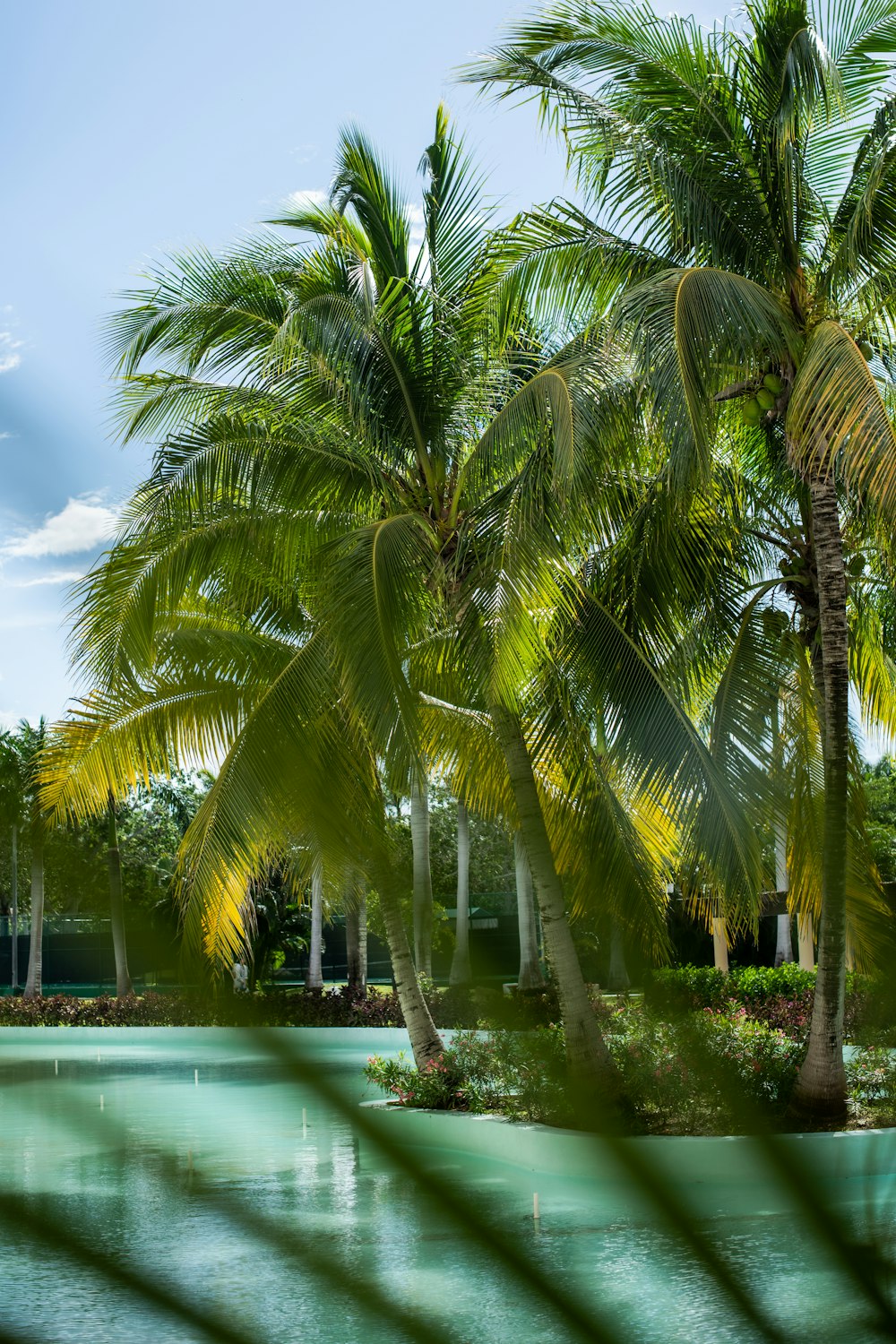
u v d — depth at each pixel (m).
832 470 11.80
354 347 13.29
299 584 14.48
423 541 12.63
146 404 13.90
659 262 12.78
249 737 13.17
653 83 12.34
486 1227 0.69
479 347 13.91
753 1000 19.31
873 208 11.73
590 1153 0.77
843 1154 0.76
